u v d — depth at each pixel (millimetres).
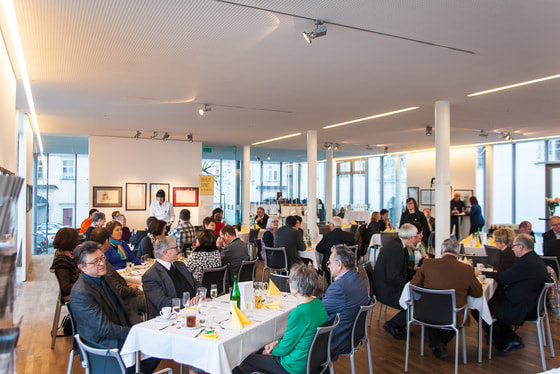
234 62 4586
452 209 11125
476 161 12875
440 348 4125
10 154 4734
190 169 11680
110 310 3115
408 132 9969
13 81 4887
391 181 15922
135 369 2904
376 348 4391
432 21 3461
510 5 3145
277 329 3170
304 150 14500
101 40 3910
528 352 4316
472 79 5262
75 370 3822
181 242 6234
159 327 2877
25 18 3395
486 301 4117
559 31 3666
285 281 4113
